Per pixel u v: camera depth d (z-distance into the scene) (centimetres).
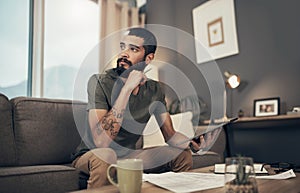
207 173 112
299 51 241
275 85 254
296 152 238
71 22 294
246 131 271
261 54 266
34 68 265
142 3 368
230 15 290
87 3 307
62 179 130
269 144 255
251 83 271
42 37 270
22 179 119
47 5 280
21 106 164
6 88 248
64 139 175
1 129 154
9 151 155
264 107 256
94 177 110
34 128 165
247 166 70
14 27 258
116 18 324
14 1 260
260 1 270
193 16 322
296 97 241
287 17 251
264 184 88
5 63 249
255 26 272
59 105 180
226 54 291
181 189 81
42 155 165
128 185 78
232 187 69
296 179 97
